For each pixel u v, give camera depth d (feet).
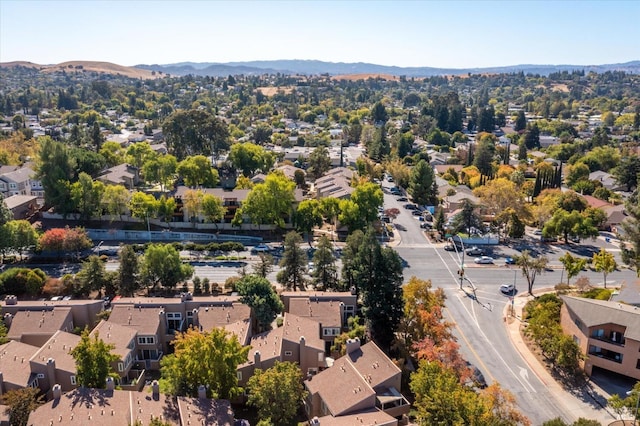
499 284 317.83
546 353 237.04
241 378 199.31
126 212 421.18
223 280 313.32
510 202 428.97
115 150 603.67
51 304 239.91
